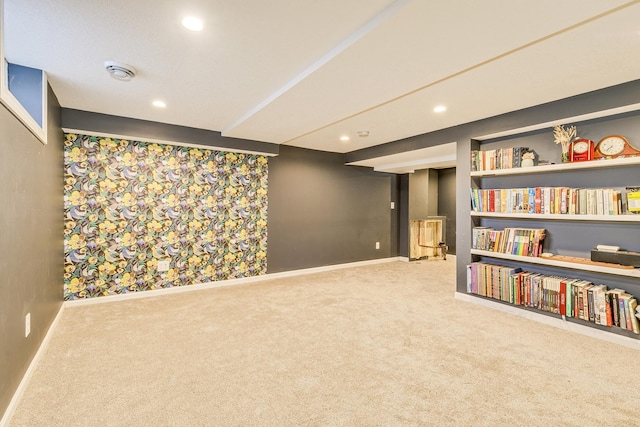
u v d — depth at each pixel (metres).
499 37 1.76
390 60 2.04
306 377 2.01
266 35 1.86
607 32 1.72
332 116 3.29
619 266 2.52
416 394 1.83
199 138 3.99
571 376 2.02
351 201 5.75
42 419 1.60
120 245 3.65
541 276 3.04
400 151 4.43
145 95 2.86
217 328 2.80
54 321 2.79
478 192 3.46
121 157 3.65
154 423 1.58
